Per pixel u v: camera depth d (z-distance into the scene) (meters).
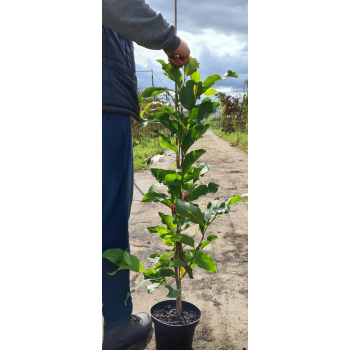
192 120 1.25
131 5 1.12
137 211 3.46
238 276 2.10
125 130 1.39
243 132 9.84
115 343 1.44
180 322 1.39
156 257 1.44
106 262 1.40
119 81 1.34
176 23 1.29
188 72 1.29
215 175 5.15
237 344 1.48
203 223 1.21
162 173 1.31
